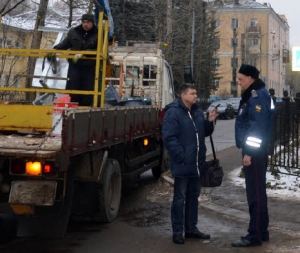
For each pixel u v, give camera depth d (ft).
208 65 151.43
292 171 35.37
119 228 23.94
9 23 60.18
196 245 21.17
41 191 18.28
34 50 25.00
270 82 252.83
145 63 39.50
